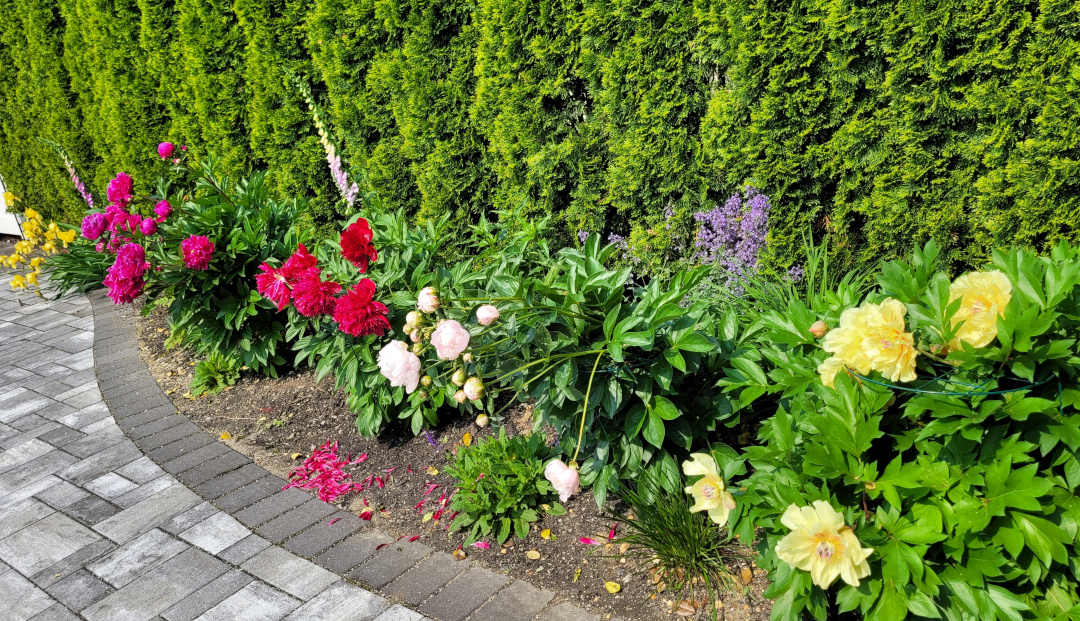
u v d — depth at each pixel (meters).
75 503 3.36
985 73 2.78
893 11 2.85
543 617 2.38
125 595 2.71
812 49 3.06
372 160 4.64
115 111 6.54
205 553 2.92
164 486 3.46
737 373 2.38
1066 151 2.69
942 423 1.84
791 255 3.38
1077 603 1.84
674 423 2.51
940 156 2.97
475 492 2.88
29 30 7.38
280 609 2.56
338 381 3.66
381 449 3.55
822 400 2.11
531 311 2.34
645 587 2.42
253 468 3.56
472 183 4.32
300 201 4.65
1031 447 1.80
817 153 3.20
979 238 2.96
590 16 3.49
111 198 4.60
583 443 2.61
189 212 4.39
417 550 2.82
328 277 3.66
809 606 1.98
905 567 1.80
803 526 1.79
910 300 2.05
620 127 3.67
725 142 3.39
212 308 4.32
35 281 6.73
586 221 3.87
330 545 2.90
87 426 4.16
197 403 4.34
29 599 2.74
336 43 4.55
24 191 8.97
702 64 3.41
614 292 2.39
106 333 5.75
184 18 5.45
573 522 2.80
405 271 3.39
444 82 4.16
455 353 2.18
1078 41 2.57
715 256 3.50
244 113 5.55
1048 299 1.89
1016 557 1.78
